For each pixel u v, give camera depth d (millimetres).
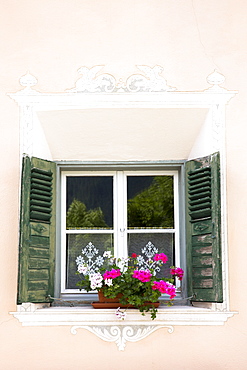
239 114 5281
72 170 5551
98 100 5285
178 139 5430
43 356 5023
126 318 5051
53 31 5355
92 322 5059
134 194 5551
